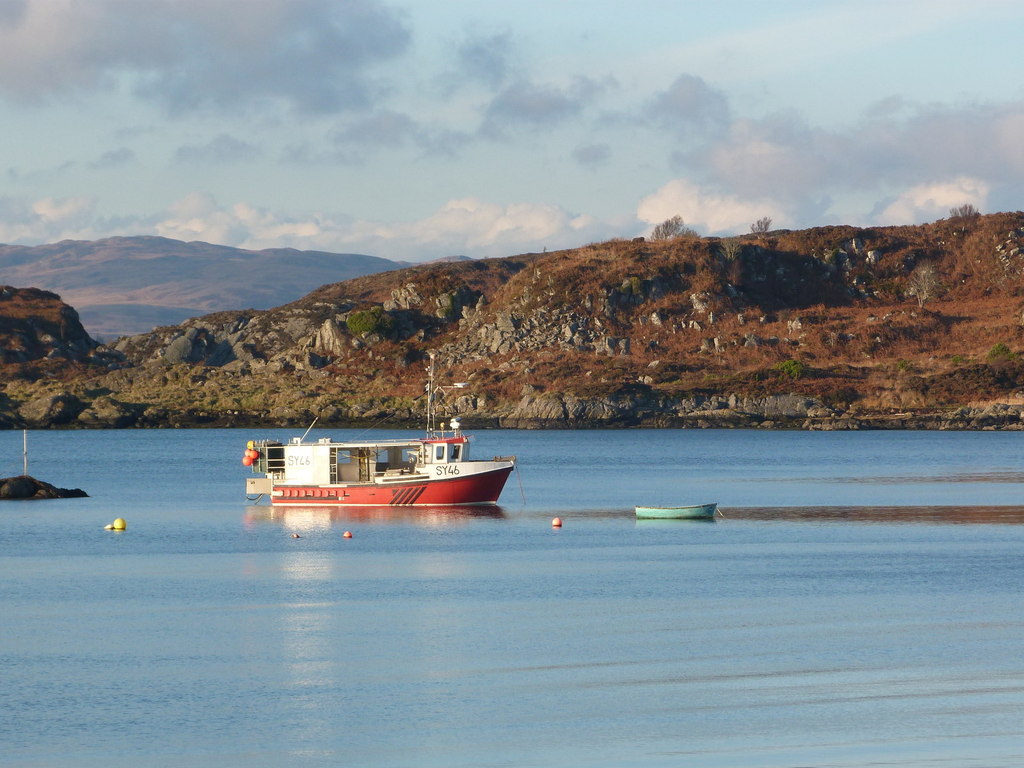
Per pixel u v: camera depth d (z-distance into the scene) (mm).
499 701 81562
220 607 118875
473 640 101688
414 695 83562
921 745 69625
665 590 127812
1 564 150125
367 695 83688
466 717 77750
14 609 118125
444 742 72375
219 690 85500
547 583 133000
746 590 127625
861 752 68438
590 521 196875
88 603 121500
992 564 147000
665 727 74625
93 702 82500
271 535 178000
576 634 103938
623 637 102438
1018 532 182500
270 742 73000
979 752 68000
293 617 113062
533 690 84375
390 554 157375
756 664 91562
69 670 91688
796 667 90375
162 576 139625
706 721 75625
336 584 133000
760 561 150375
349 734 74438
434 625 108625
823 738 71438
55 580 137000
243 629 107375
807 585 130750
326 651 97875
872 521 199375
